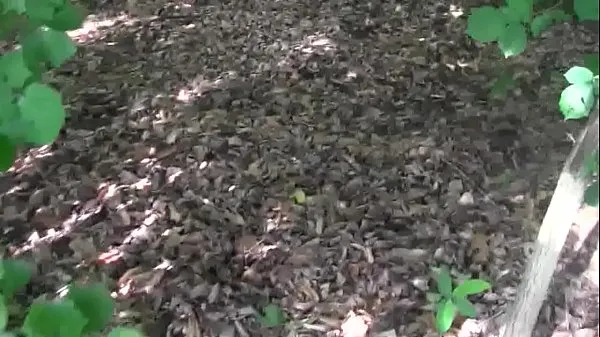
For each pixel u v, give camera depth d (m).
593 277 1.75
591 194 1.16
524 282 1.46
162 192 2.24
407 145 2.47
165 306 1.83
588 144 1.23
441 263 1.95
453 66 3.03
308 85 2.92
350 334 1.75
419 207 2.16
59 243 2.04
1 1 1.05
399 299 1.85
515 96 2.72
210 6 3.80
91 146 2.50
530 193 2.19
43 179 2.31
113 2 3.86
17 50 1.00
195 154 2.44
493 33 1.29
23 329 1.03
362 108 2.74
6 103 0.93
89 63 3.15
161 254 2.00
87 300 1.12
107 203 2.19
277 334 1.76
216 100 2.81
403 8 3.66
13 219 2.13
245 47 3.31
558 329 1.68
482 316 1.75
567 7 1.32
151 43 3.36
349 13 3.66
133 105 2.78
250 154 2.44
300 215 2.14
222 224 2.11
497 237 2.02
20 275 1.15
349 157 2.42
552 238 1.37
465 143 2.46
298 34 3.43
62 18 1.06
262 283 1.91
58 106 0.94
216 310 1.82
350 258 1.97
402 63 3.08
